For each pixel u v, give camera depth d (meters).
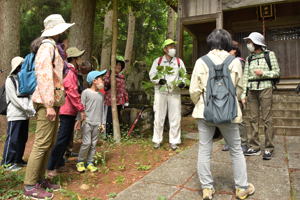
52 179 3.36
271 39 9.55
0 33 6.24
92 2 6.70
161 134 4.79
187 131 6.27
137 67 6.76
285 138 5.24
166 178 3.32
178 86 4.58
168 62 4.80
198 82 2.74
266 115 3.96
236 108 2.57
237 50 4.21
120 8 7.25
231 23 9.98
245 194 2.72
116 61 5.67
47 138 2.86
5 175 3.54
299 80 8.96
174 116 4.66
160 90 4.61
